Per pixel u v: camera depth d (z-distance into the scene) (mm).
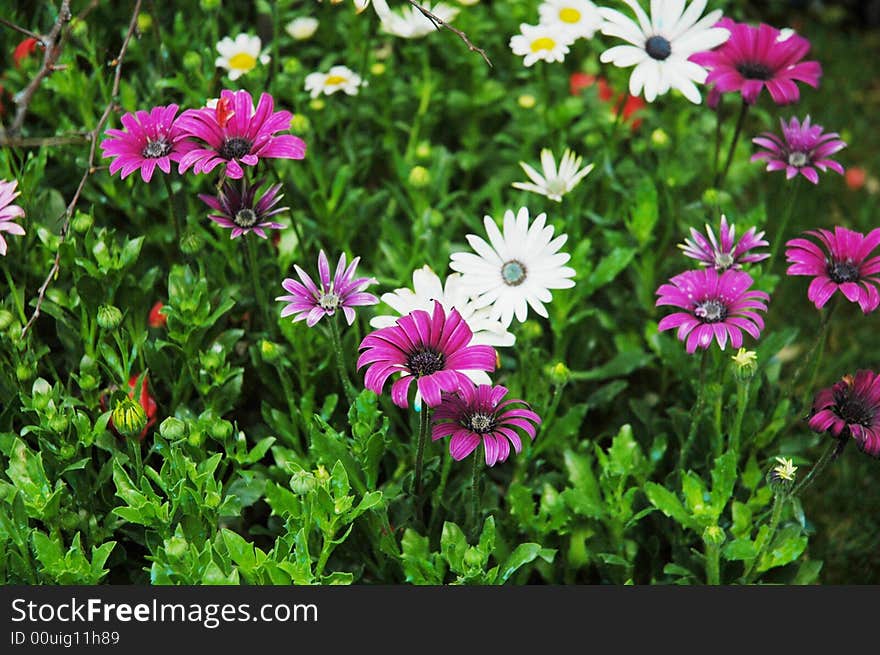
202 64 1185
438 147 1233
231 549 945
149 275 1065
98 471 1040
